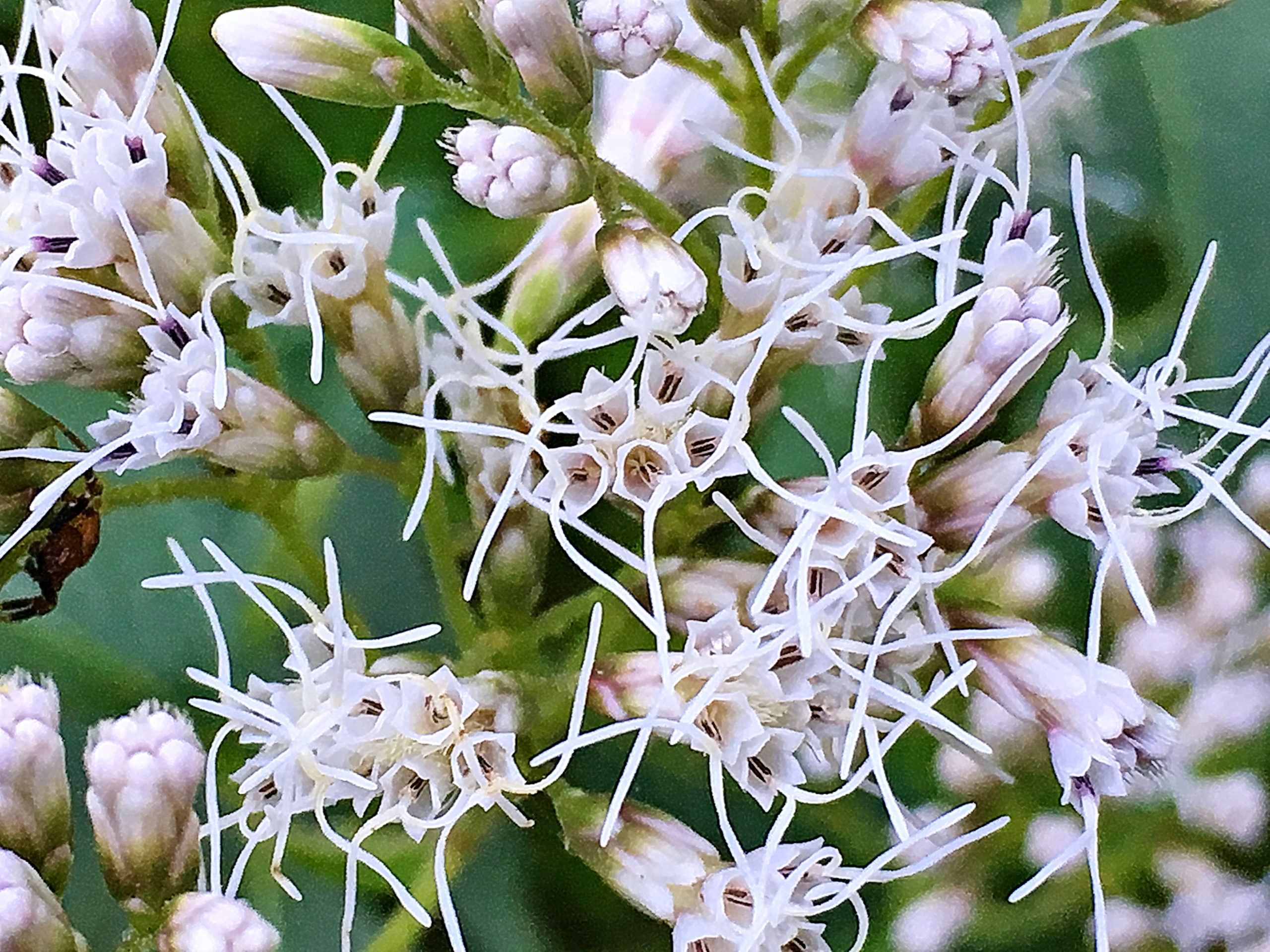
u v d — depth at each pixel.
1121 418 0.07
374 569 0.08
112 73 0.07
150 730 0.07
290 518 0.08
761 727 0.07
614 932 0.08
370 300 0.07
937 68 0.07
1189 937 0.09
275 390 0.07
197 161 0.08
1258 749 0.09
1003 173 0.08
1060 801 0.09
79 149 0.07
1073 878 0.09
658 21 0.07
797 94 0.08
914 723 0.08
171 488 0.08
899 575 0.07
